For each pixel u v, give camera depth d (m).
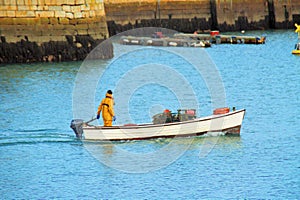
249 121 117.62
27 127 114.25
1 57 181.38
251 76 168.88
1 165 96.75
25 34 181.75
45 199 85.38
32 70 171.25
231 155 98.50
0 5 180.00
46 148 103.31
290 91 147.25
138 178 90.62
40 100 137.25
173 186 88.25
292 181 89.06
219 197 84.94
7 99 138.12
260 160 96.75
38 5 182.75
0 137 108.12
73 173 93.44
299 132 109.94
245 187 87.50
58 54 184.88
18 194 87.00
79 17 186.75
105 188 88.31
